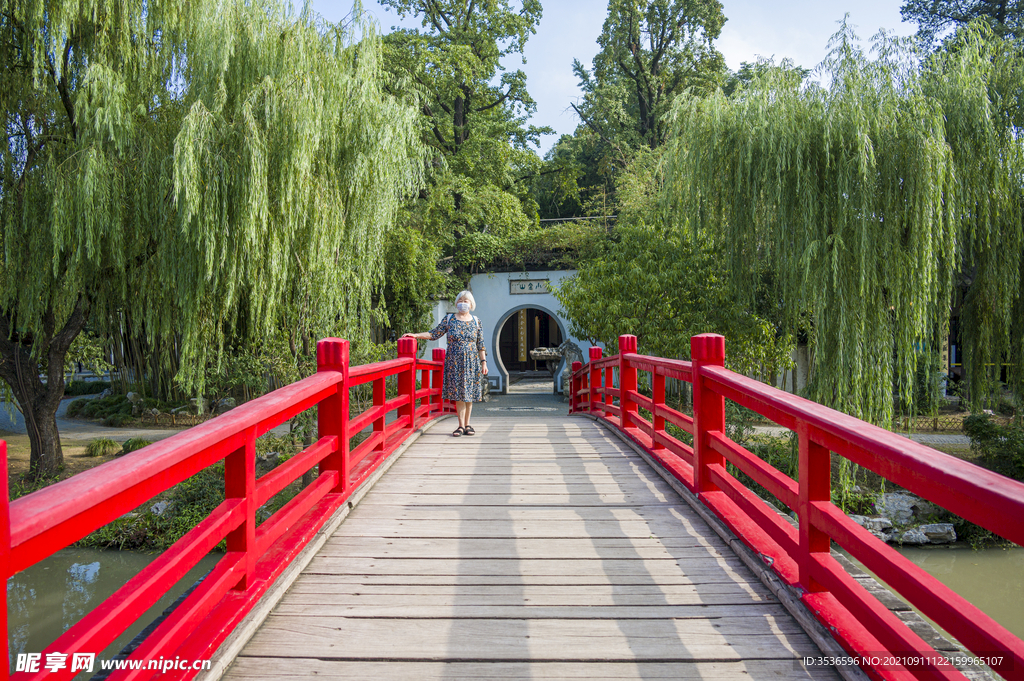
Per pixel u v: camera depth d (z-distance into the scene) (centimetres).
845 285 824
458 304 623
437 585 258
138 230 768
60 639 122
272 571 241
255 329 830
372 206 896
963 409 1288
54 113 834
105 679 147
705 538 315
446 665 197
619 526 335
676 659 199
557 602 241
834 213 828
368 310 973
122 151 726
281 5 793
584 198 2677
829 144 790
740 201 903
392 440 536
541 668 195
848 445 190
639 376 1262
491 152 1934
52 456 934
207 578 196
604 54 2445
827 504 213
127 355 1154
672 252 1074
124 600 139
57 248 720
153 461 151
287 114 746
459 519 348
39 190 776
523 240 1691
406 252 1449
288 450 975
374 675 191
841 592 193
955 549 774
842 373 824
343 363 350
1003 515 119
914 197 774
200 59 743
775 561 256
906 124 777
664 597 245
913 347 826
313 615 230
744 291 953
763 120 841
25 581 671
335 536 320
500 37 2008
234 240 738
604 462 498
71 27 744
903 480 159
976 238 902
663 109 2411
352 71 859
